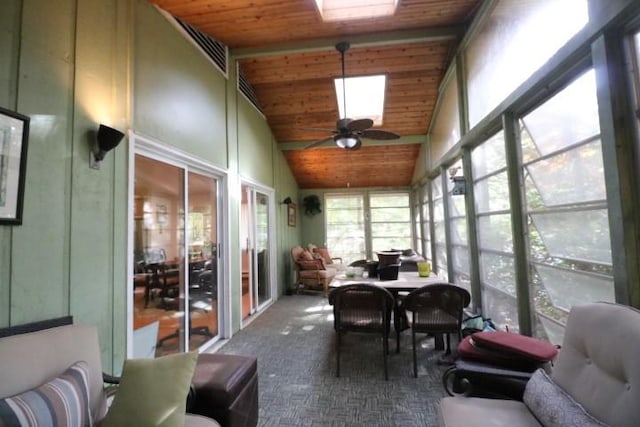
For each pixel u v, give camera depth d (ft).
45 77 5.75
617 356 3.81
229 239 12.93
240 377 6.02
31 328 5.25
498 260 10.46
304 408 7.46
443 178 16.02
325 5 11.07
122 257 7.41
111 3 7.38
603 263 5.95
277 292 19.63
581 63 6.23
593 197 6.15
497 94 9.62
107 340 6.93
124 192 7.53
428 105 16.97
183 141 10.05
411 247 25.61
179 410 4.41
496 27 9.57
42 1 5.75
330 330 13.24
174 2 9.08
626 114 5.26
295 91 16.39
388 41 12.23
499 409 4.76
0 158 4.92
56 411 3.77
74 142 6.28
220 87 12.72
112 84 7.30
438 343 10.70
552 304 7.61
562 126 6.99
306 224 26.45
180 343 10.08
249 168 15.61
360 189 26.27
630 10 4.89
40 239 5.55
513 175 8.79
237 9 10.07
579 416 3.84
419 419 6.97
